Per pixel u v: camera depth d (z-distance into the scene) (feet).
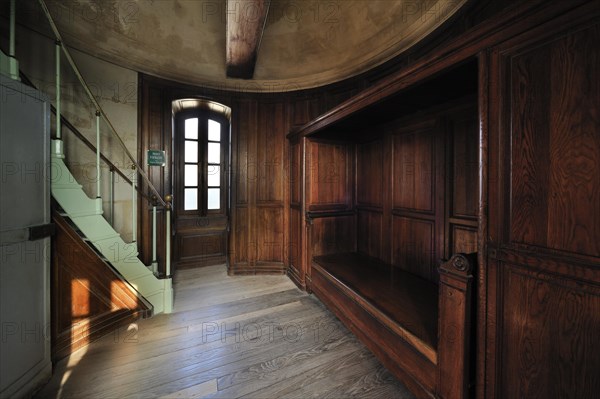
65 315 5.90
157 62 10.27
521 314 3.18
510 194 3.25
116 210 9.57
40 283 5.03
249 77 11.64
